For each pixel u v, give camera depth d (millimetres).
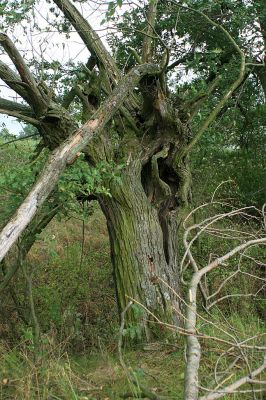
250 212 10383
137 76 5383
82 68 6086
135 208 5898
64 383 4133
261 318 7031
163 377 4441
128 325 5652
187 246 4836
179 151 6082
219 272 7270
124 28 6098
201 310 6441
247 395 3824
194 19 8430
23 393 3988
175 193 6270
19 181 4762
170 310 5727
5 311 6668
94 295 7652
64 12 5938
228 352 4035
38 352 4656
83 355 5500
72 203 5418
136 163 6051
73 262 8484
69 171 4871
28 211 4000
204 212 8945
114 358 5195
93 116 4941
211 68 8219
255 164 10945
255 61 9289
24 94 5539
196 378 2965
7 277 6023
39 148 6145
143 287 5754
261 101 10641
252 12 8312
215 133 8914
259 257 7816
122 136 6430
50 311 6488
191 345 3211
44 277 7973
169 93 6227
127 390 4051
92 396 4059
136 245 5848
